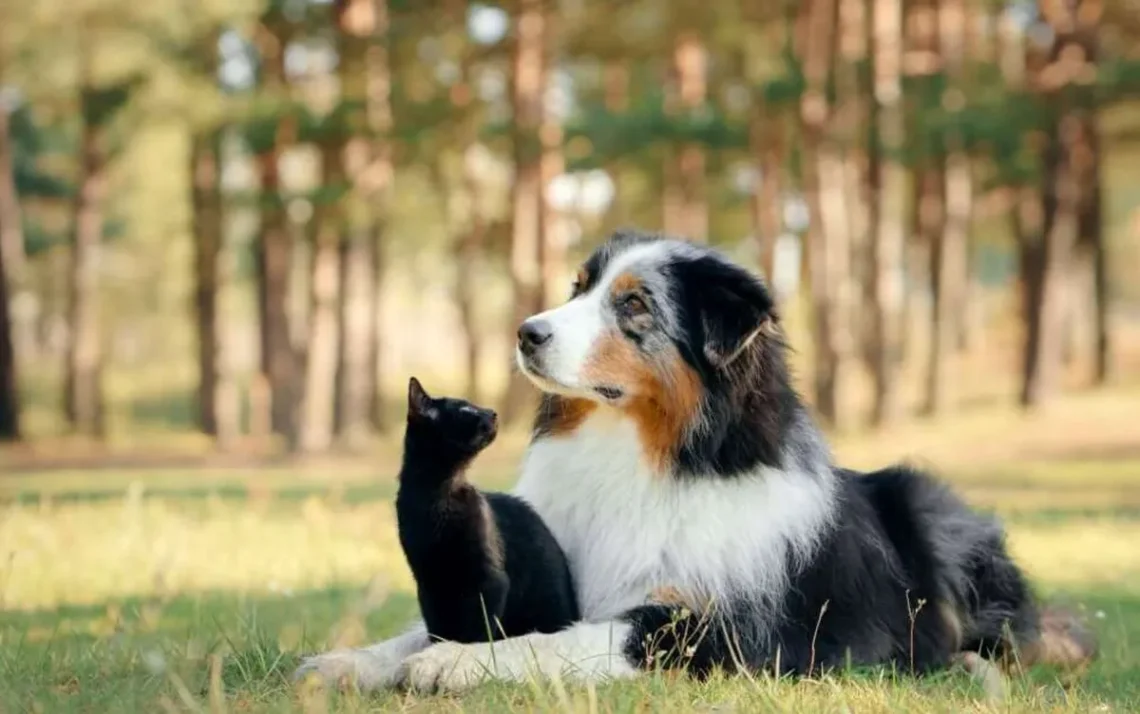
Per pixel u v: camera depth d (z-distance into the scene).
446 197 32.34
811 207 26.97
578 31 28.44
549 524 5.59
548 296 28.36
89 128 29.59
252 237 30.73
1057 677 5.84
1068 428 27.00
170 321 54.53
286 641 5.94
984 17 30.56
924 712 4.49
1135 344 44.41
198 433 33.66
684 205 31.59
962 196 30.50
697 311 5.40
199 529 11.02
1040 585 9.39
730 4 26.62
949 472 21.78
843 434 26.95
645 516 5.37
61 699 4.31
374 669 4.76
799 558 5.38
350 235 27.48
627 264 5.54
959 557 6.27
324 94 26.23
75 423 33.62
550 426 5.67
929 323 34.56
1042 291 29.59
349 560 9.81
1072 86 27.05
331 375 31.98
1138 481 20.47
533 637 4.85
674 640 4.99
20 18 24.02
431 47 26.67
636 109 26.41
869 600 5.64
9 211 32.38
